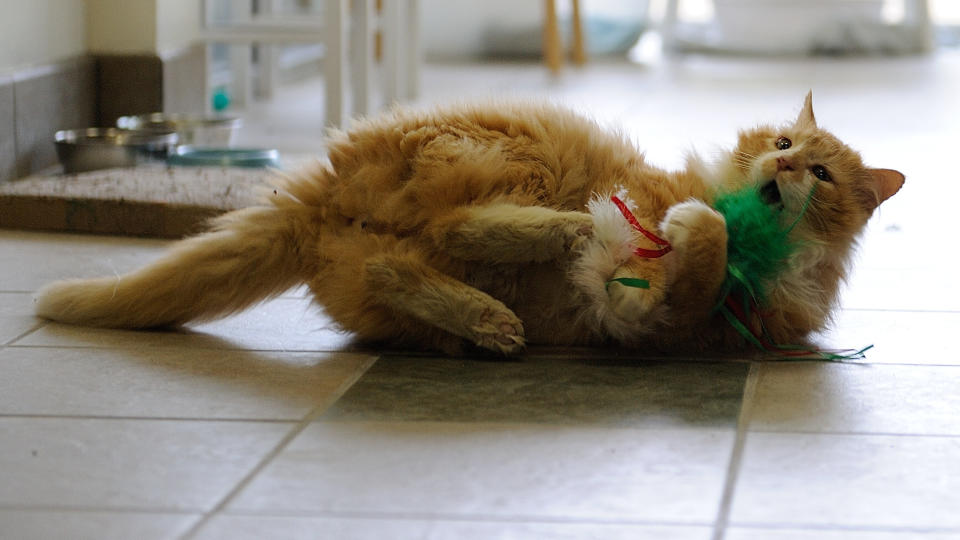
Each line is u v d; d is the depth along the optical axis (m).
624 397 1.64
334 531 1.20
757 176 1.85
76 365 1.75
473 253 1.77
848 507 1.27
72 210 2.77
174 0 4.12
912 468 1.38
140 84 3.94
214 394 1.62
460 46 8.15
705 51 8.45
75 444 1.43
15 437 1.45
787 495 1.30
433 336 1.83
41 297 1.99
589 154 1.90
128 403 1.58
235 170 3.23
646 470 1.37
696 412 1.57
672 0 8.39
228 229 1.90
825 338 1.97
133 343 1.87
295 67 6.71
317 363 1.79
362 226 1.85
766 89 6.18
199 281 1.87
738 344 1.88
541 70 7.24
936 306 2.19
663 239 1.74
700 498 1.29
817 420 1.55
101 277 2.18
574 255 1.76
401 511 1.25
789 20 8.24
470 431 1.49
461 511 1.25
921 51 8.28
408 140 1.83
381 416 1.54
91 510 1.24
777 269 1.79
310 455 1.40
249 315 2.08
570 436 1.48
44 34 3.56
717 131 4.51
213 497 1.28
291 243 1.87
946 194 3.44
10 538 1.18
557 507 1.26
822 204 1.83
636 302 1.67
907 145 4.35
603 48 8.30
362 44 4.38
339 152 1.90
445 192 1.79
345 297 1.81
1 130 3.17
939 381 1.72
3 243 2.64
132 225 2.74
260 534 1.19
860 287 2.35
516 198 1.81
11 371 1.71
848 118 5.06
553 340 1.89
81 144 3.31
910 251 2.70
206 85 4.45
